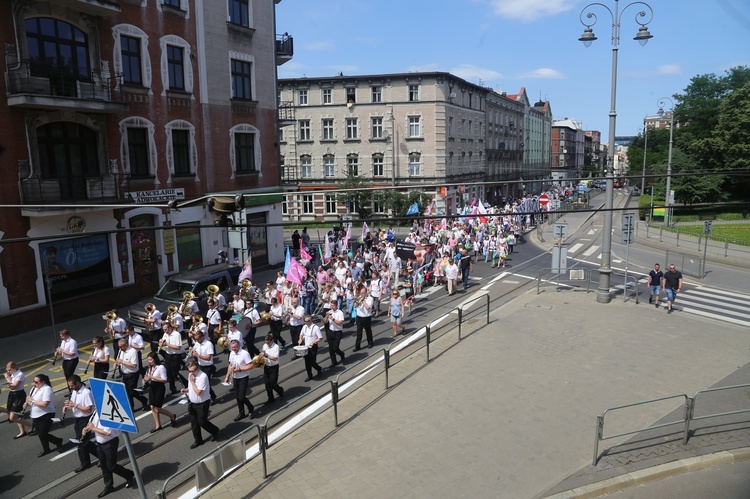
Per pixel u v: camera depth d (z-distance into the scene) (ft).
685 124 230.89
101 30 66.49
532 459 31.19
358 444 33.06
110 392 22.63
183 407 40.40
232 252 88.69
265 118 96.12
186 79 79.30
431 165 171.63
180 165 79.77
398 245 82.84
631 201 269.44
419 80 168.35
